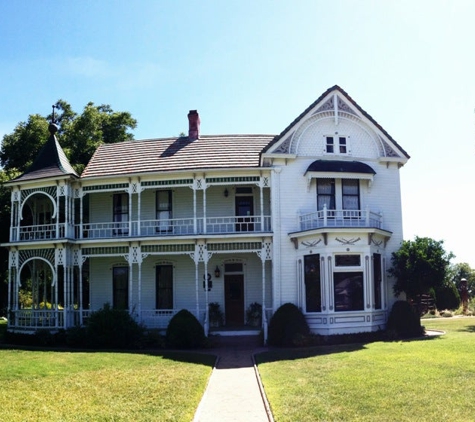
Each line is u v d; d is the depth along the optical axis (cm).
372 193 2558
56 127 2764
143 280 2673
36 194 2731
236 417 991
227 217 2464
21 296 3588
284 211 2466
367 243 2306
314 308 2309
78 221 3203
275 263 2422
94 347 2153
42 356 1798
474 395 1062
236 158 2634
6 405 1078
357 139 2586
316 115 2559
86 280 3378
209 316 2539
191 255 2450
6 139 3803
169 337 2156
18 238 2577
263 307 2358
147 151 2836
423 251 2348
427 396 1066
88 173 2678
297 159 2519
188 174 2506
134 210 2706
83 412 1022
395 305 2367
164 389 1224
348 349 1859
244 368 1586
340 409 998
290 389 1191
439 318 3534
